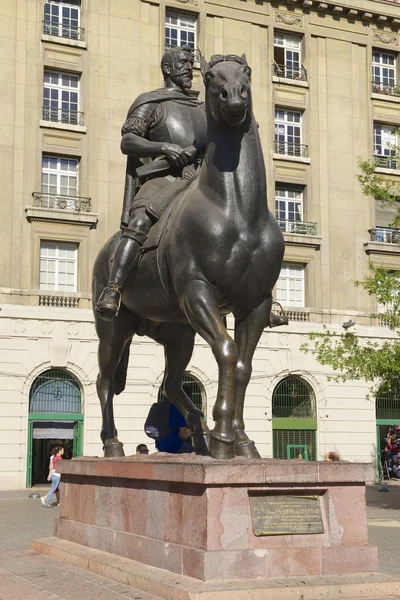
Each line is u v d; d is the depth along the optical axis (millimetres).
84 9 30203
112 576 5699
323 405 31375
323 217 32844
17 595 5320
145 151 7121
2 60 28641
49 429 27875
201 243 5840
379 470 31938
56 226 28406
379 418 32625
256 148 6016
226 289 5902
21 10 29125
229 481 5066
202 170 6168
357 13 34438
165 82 7832
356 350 20688
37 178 28578
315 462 5418
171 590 4855
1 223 27781
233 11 32562
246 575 5031
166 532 5523
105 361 7672
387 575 5277
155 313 6863
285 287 32219
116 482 6398
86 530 6836
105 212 29328
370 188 21578
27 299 27750
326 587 4906
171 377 7477
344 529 5406
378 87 35000
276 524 5203
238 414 6145
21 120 28594
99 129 29766
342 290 32625
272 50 33031
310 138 33281
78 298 28359
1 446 26766
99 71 30047
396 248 33156
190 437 7730
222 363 5598
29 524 14328
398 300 20875
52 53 29516
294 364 31094
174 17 31984
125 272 6695
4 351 27156
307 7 33781
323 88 33812
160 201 6738
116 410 28234
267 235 5980
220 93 5805
